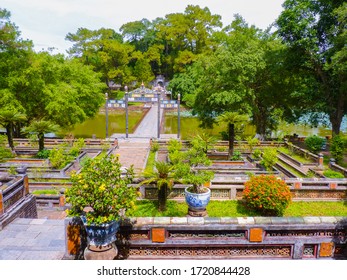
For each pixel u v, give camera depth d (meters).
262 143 22.86
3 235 6.79
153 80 69.38
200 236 5.30
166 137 28.05
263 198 9.12
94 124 39.22
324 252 5.32
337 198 11.24
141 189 10.79
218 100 22.67
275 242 5.28
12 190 7.95
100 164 4.88
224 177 13.66
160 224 5.20
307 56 22.16
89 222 4.64
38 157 18.77
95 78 31.45
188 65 58.34
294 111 26.38
